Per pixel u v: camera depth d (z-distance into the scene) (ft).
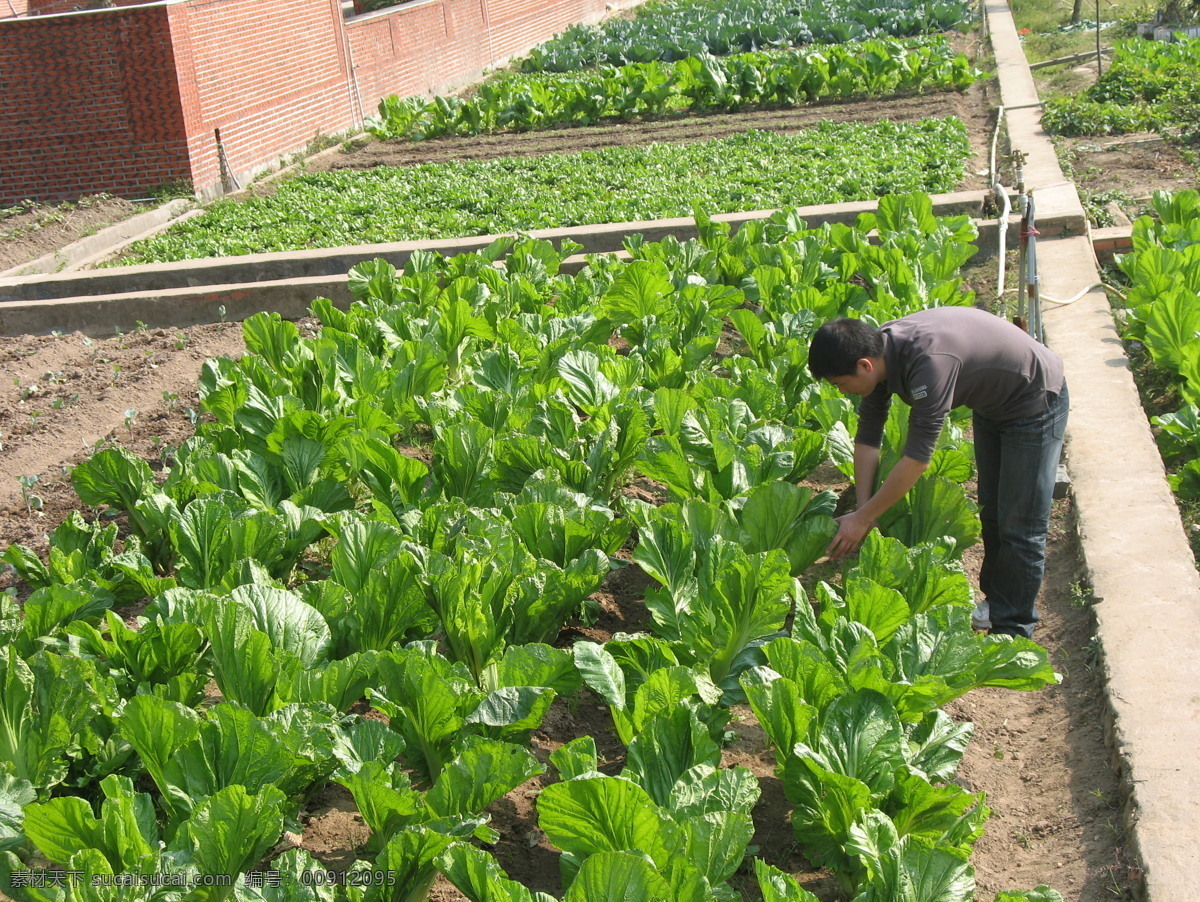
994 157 39.32
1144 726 13.48
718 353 29.45
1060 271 31.55
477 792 11.14
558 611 14.87
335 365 22.97
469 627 14.03
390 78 79.77
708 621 13.78
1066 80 69.10
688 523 15.90
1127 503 18.99
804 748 10.97
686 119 68.64
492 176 55.47
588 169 54.70
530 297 29.94
